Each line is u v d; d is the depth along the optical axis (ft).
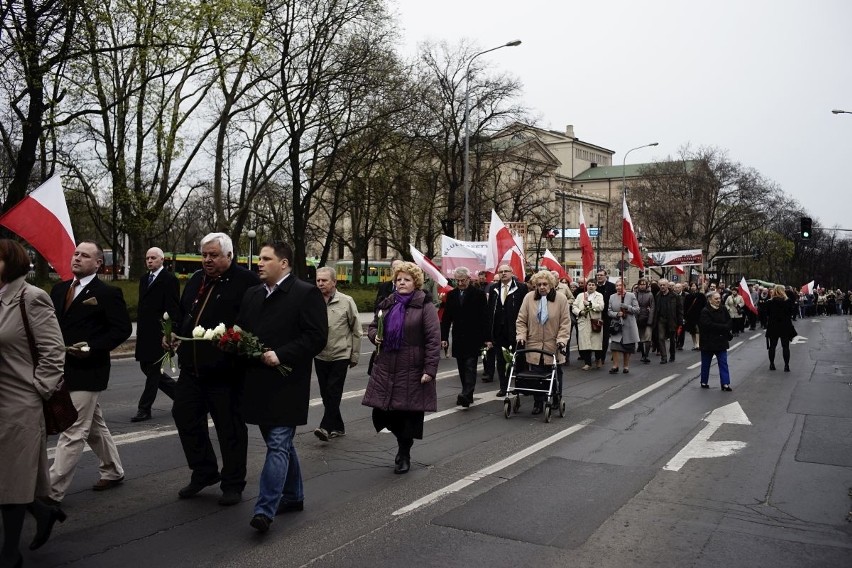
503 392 39.24
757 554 16.08
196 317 18.98
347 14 102.78
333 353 27.35
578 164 375.25
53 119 69.00
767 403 38.42
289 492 18.35
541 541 16.56
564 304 33.47
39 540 14.70
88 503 18.70
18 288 14.03
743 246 253.85
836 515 19.01
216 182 97.35
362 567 14.79
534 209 184.34
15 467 13.56
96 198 111.96
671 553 16.02
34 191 23.47
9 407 13.65
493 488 20.94
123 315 19.16
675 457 25.36
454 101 144.46
